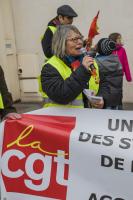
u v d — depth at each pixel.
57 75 2.30
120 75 3.71
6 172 2.49
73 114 2.36
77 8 7.19
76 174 2.32
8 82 7.50
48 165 2.39
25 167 2.45
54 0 7.30
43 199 2.42
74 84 2.18
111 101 3.59
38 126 2.39
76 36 2.31
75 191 2.33
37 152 2.40
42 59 7.66
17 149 2.45
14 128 2.44
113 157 2.22
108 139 2.25
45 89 2.32
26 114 2.47
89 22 7.18
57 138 2.34
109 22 7.08
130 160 2.18
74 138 2.31
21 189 2.47
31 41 7.64
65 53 2.34
